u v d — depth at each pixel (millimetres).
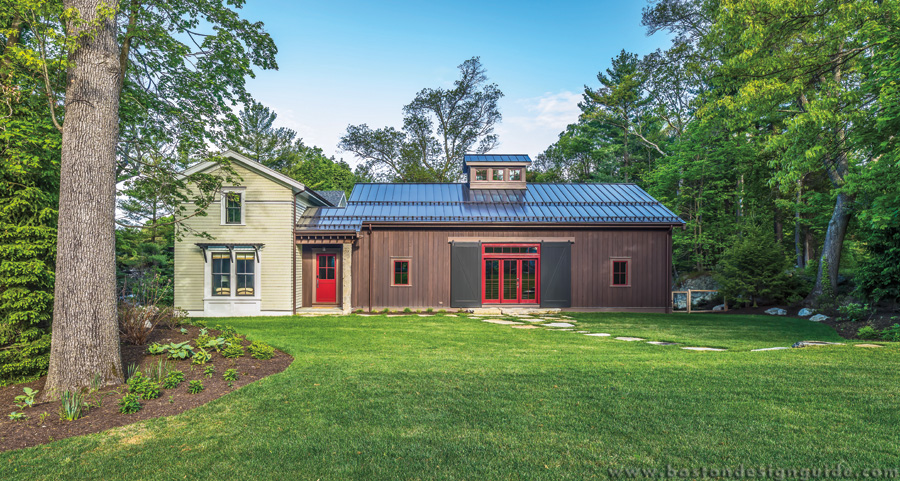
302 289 17297
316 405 5230
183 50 8906
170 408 5297
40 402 5762
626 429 4379
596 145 39000
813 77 13023
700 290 16984
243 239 16125
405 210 17969
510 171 20312
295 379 6328
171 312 10141
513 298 17266
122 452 4062
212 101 10398
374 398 5457
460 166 38469
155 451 4066
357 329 12141
